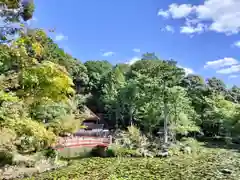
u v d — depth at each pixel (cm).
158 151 2120
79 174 1233
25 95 1005
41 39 822
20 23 713
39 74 1000
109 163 1614
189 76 4091
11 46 762
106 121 4103
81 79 4522
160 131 3145
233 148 2567
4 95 789
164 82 2683
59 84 1056
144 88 2906
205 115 3522
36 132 1006
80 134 2775
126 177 1136
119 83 4084
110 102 3847
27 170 1258
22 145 1162
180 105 2636
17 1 691
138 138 2395
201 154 2125
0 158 1216
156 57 4066
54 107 1415
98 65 5459
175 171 1297
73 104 2062
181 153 2139
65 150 1998
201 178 1131
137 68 4400
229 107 3491
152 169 1361
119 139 2400
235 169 1373
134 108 3428
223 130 3388
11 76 880
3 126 839
